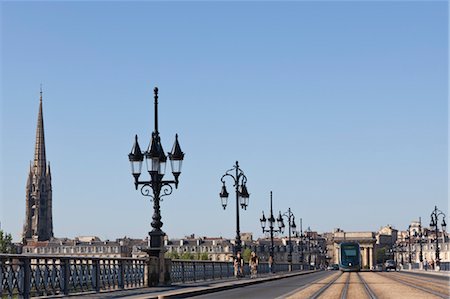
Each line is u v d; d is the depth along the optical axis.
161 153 34.94
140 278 33.66
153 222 34.94
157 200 34.75
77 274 25.89
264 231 72.88
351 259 105.38
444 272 93.06
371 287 38.81
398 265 170.88
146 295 26.47
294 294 31.45
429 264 115.44
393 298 27.34
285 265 91.19
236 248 53.16
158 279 34.75
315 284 44.66
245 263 61.66
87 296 25.39
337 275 74.62
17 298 21.16
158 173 34.62
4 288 20.19
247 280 48.00
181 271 41.16
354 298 27.95
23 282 21.61
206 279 47.88
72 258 25.09
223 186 49.44
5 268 20.30
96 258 27.72
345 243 106.88
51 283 23.62
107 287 29.02
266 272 74.44
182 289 31.89
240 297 29.05
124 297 25.02
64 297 24.23
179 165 34.69
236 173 52.97
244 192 52.75
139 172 34.62
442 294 30.56
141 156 34.66
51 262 23.66
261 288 38.84
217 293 33.00
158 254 34.81
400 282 47.59
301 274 82.00
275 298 28.22
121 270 30.88
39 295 22.69
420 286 40.06
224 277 54.06
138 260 33.38
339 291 34.25
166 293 28.03
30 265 22.02
